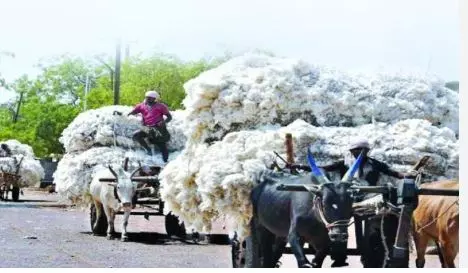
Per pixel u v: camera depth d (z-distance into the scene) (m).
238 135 11.00
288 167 10.46
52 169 48.28
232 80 11.53
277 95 11.23
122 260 14.88
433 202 11.22
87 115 20.69
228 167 10.67
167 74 42.00
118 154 20.06
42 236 19.50
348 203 8.88
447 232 10.77
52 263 14.03
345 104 11.27
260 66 11.74
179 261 14.97
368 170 9.91
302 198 9.45
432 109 11.56
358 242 10.01
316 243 9.46
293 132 10.76
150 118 19.59
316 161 10.67
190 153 11.82
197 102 11.59
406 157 10.69
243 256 11.45
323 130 10.98
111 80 47.66
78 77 53.94
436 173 10.90
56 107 52.50
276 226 10.05
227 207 10.67
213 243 19.02
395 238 9.23
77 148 20.69
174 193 11.94
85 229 22.12
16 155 36.00
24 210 29.64
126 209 19.02
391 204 8.99
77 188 20.22
